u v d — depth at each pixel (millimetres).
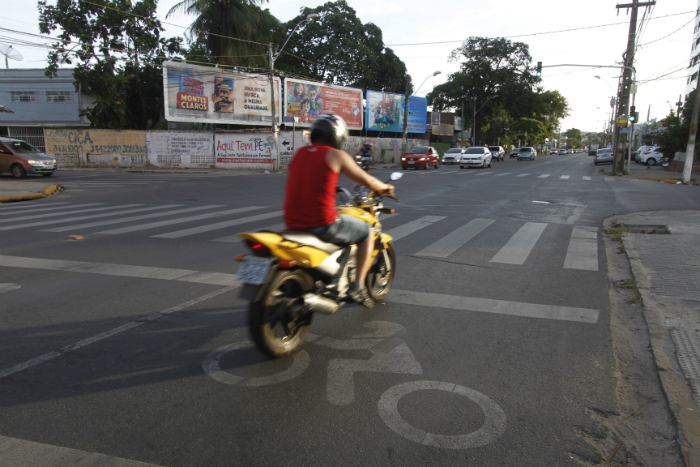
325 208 3457
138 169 30172
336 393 3043
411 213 10594
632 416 2818
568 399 2994
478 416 2799
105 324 4160
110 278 5535
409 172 26906
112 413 2820
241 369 3361
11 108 36688
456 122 62562
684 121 29812
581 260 6457
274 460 2404
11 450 2473
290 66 42656
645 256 6469
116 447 2506
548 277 5645
